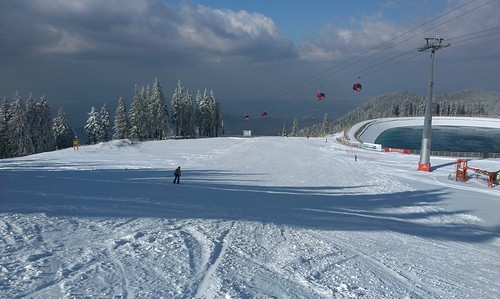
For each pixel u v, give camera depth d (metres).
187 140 87.69
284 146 78.12
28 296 5.39
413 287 7.67
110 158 52.50
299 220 14.72
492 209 25.08
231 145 79.00
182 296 5.76
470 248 13.60
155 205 14.86
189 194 20.02
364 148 75.25
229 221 12.72
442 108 162.75
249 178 35.00
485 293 7.83
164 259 7.63
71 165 42.91
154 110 97.06
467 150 85.31
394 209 22.92
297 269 7.97
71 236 8.94
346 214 18.30
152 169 40.56
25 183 19.62
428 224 19.22
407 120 131.75
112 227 10.20
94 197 15.72
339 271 8.16
